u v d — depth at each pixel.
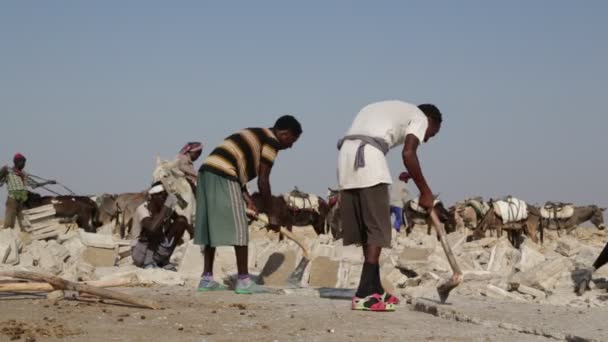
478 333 5.39
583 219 27.19
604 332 5.18
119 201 22.64
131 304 6.45
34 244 11.20
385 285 8.38
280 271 8.88
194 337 5.14
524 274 8.91
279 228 8.44
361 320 5.91
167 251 10.42
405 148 6.44
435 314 6.31
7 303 6.50
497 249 11.25
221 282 8.80
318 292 7.69
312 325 5.66
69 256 11.15
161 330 5.39
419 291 8.20
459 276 6.48
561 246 15.12
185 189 13.16
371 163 6.46
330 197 26.86
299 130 7.96
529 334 5.38
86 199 21.77
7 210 18.11
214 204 7.69
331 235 25.69
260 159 7.86
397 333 5.38
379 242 6.49
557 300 8.32
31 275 6.74
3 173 18.11
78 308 6.27
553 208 25.95
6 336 5.05
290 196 25.47
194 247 10.30
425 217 26.03
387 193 6.52
